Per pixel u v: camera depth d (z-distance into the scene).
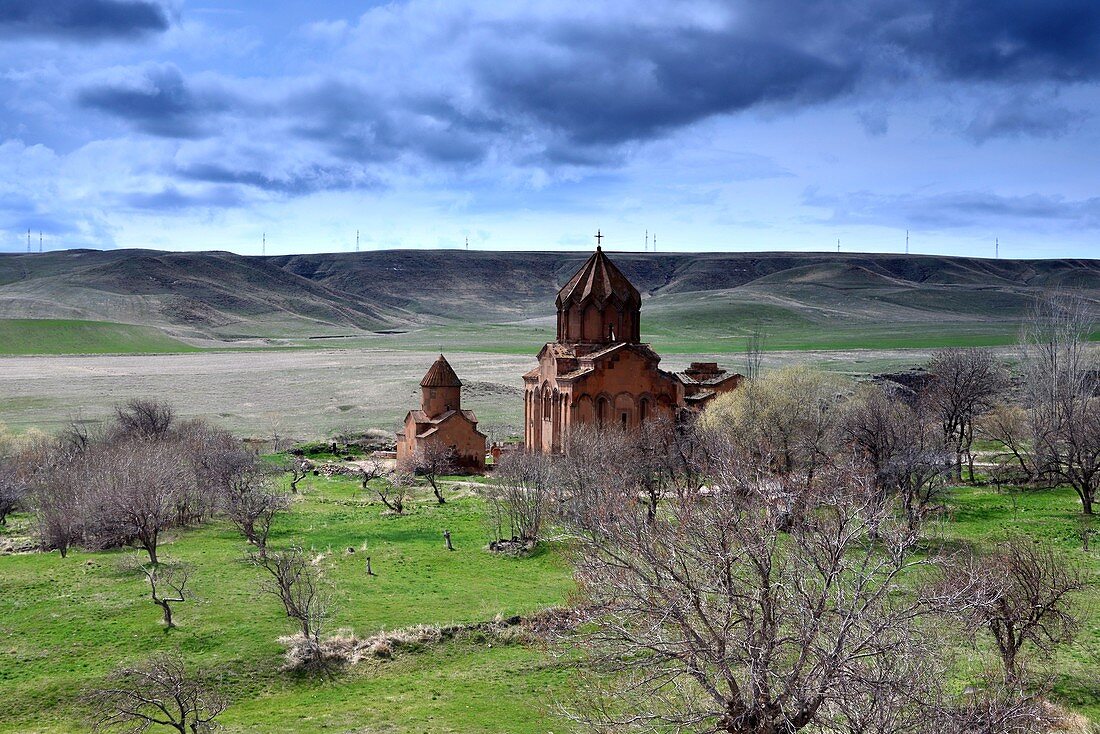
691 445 66.69
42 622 48.34
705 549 27.69
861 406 76.88
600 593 29.97
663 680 32.19
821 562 28.41
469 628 46.31
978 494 71.88
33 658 43.47
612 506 39.94
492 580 55.59
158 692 39.06
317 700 39.50
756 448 61.97
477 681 40.47
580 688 36.00
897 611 27.28
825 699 24.16
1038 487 73.06
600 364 84.25
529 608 49.16
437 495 82.81
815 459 60.75
